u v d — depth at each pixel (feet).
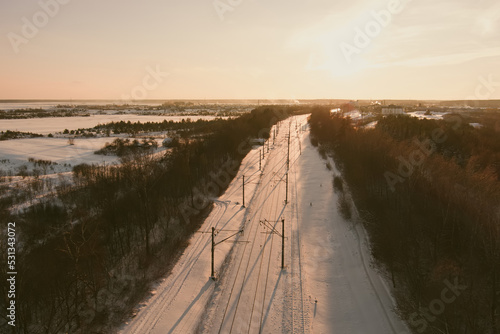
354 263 136.05
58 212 159.63
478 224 117.91
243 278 123.34
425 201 143.54
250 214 187.52
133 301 107.55
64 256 119.24
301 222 177.27
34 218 149.69
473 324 90.38
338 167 258.16
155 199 172.55
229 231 163.32
